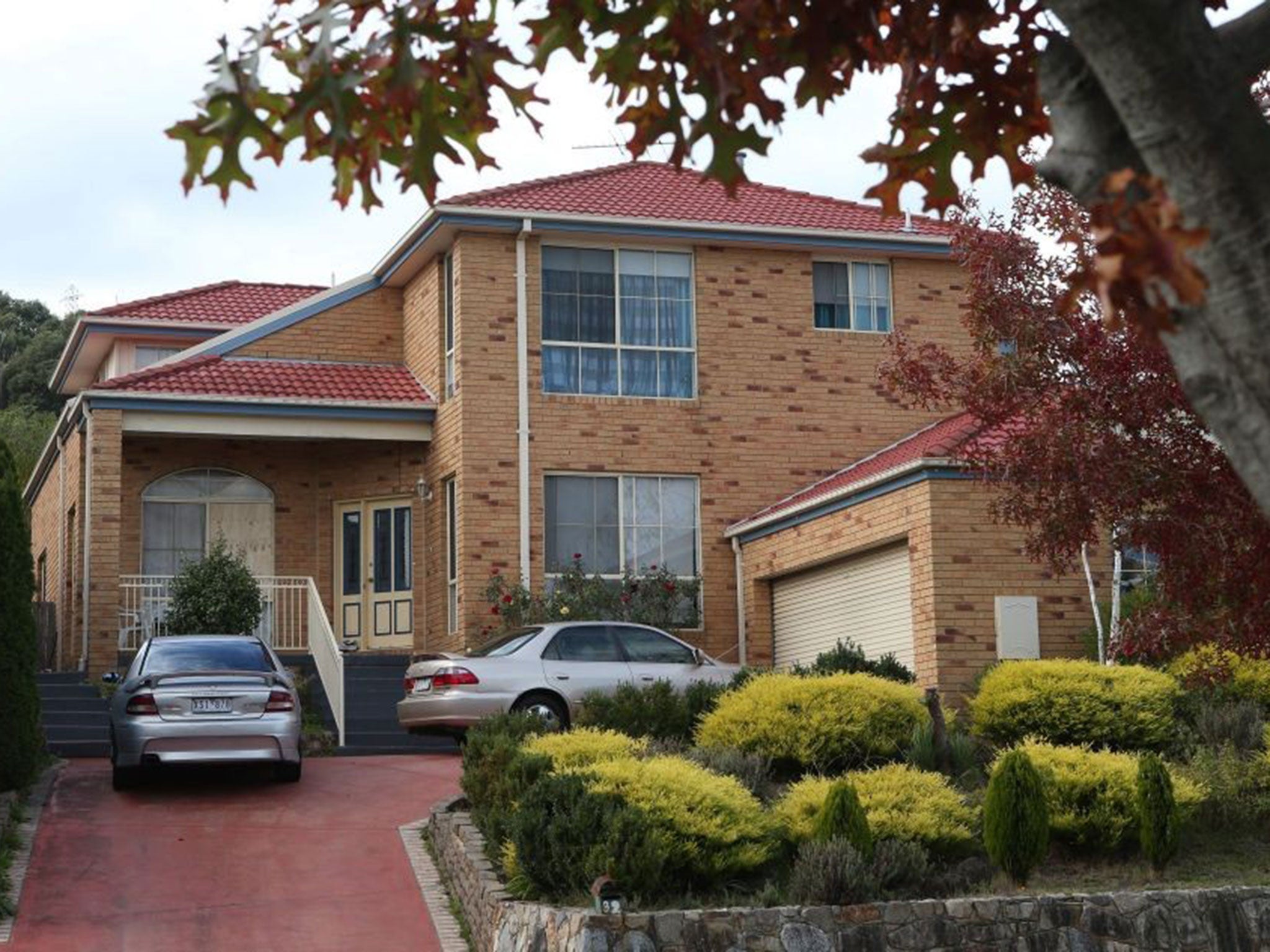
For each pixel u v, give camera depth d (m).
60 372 33.53
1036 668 16.55
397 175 5.18
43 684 21.70
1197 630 10.43
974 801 13.68
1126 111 3.31
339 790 17.22
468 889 12.89
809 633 23.31
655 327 25.33
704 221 25.33
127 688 16.77
